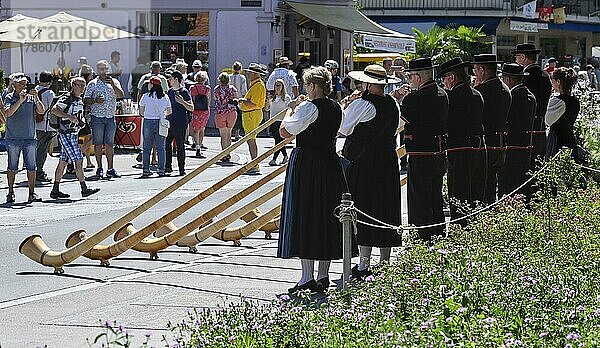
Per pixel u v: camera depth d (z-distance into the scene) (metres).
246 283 13.09
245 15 42.38
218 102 29.30
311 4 44.53
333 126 12.00
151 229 14.13
